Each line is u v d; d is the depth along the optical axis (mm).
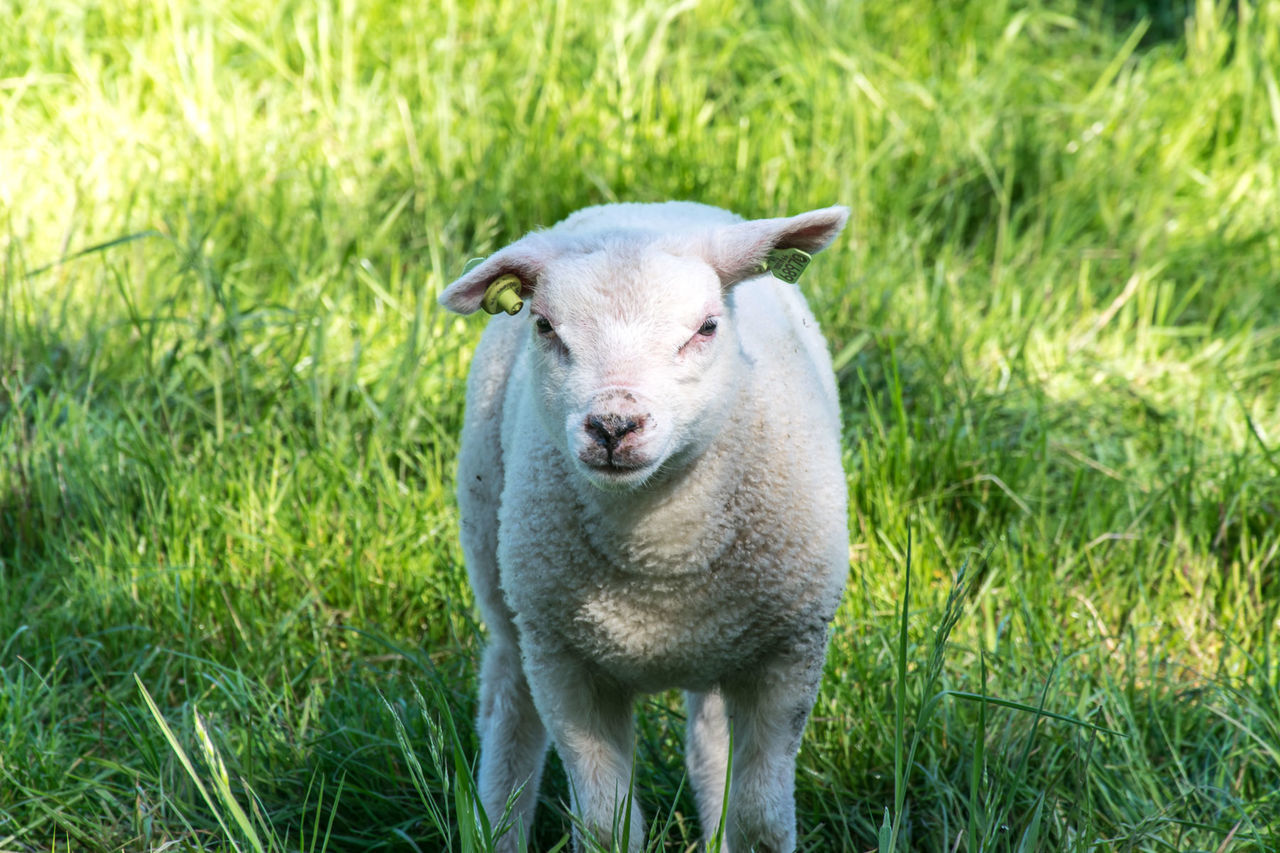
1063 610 6625
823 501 4945
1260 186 10234
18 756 5598
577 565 4805
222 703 6094
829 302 8461
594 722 5035
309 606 6645
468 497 5625
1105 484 7434
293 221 9469
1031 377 8453
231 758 5762
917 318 8641
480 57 10953
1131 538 6879
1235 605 6676
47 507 7121
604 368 4430
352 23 11281
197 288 8820
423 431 7773
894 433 7273
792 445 4898
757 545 4781
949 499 7258
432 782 5629
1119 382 8422
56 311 8602
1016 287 9125
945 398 8047
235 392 7797
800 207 9445
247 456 7492
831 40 11047
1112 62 11609
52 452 7293
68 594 6691
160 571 6625
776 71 10953
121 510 7082
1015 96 10797
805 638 4973
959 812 5359
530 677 5082
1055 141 10344
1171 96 10867
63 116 10453
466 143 10094
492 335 5629
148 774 5543
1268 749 5387
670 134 10227
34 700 5977
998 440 7645
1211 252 9664
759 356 4973
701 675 5039
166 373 7891
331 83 10922
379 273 9266
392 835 5449
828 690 5949
